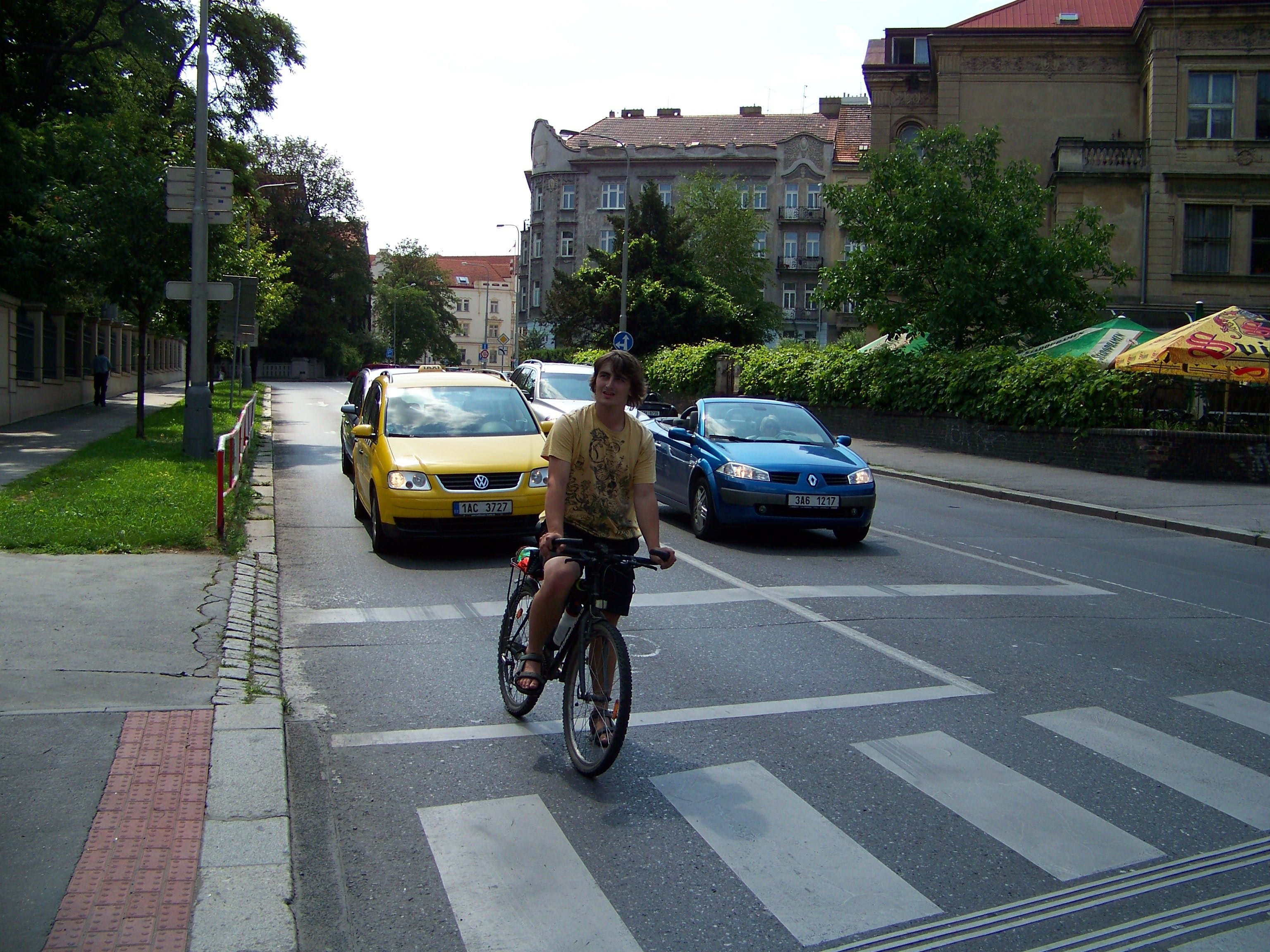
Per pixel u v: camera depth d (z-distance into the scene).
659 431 14.27
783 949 3.52
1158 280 34.19
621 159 77.12
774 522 11.62
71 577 8.43
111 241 20.05
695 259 62.81
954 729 5.73
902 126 43.81
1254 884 4.03
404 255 117.31
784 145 76.31
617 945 3.53
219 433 23.97
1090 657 7.31
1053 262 27.91
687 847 4.26
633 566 4.96
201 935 3.45
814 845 4.29
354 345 85.38
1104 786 4.98
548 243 78.25
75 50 26.69
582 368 21.31
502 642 5.90
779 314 66.81
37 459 17.12
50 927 3.46
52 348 29.94
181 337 27.17
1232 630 8.36
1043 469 21.34
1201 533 14.12
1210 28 33.62
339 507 14.21
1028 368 22.56
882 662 7.04
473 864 4.09
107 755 4.91
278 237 78.38
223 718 5.46
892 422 27.58
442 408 12.00
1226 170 33.88
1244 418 20.64
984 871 4.10
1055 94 38.03
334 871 4.02
